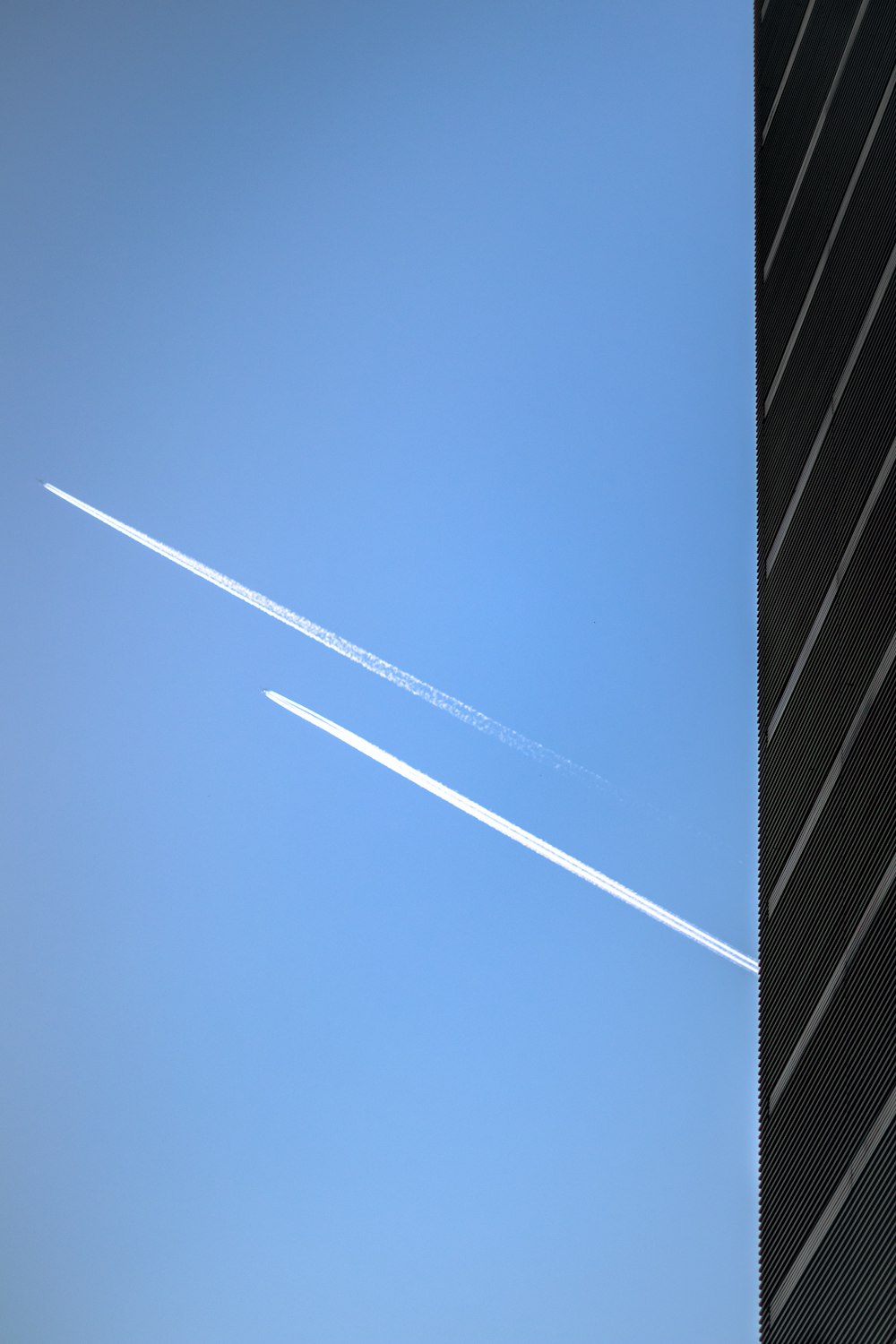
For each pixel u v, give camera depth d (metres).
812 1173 43.25
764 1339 44.03
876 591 48.69
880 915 42.84
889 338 52.59
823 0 69.81
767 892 52.56
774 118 72.44
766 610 59.03
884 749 45.28
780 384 63.25
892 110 57.47
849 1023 43.25
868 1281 38.09
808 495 57.28
